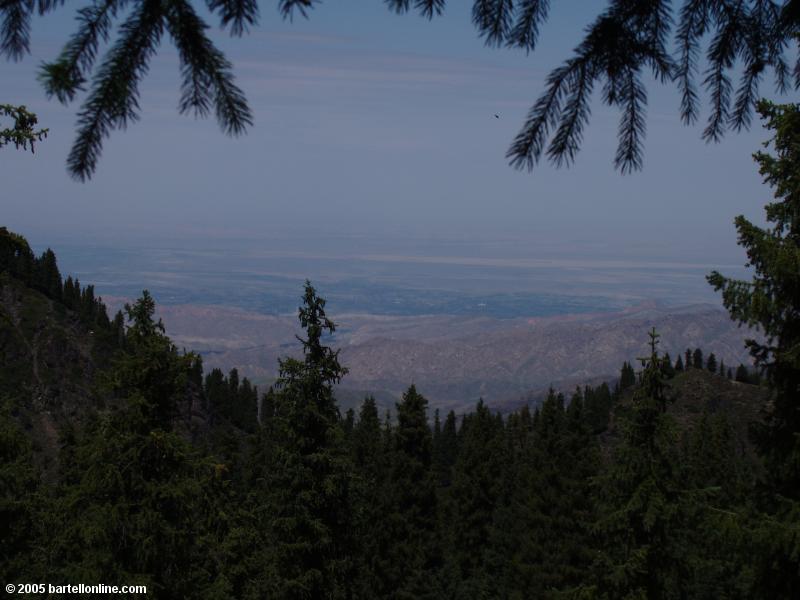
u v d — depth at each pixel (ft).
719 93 17.89
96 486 60.03
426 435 159.84
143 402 61.41
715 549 57.41
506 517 149.59
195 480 64.64
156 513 60.23
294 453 80.07
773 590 45.37
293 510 80.79
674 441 68.03
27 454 61.26
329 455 81.61
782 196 45.91
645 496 66.90
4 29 12.55
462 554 156.25
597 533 71.10
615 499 70.49
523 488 152.25
